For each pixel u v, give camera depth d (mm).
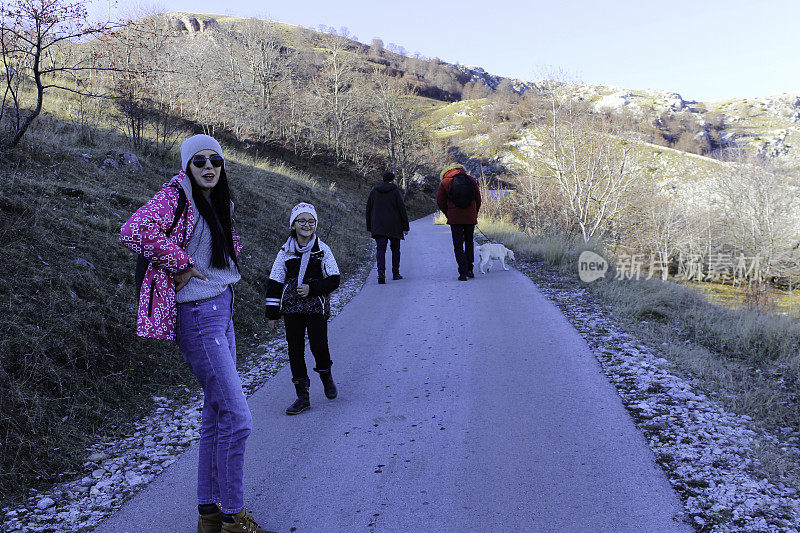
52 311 4938
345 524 2896
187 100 36312
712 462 3279
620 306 7180
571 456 3471
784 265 34938
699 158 48875
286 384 5215
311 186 23125
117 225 7594
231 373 2705
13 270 5184
